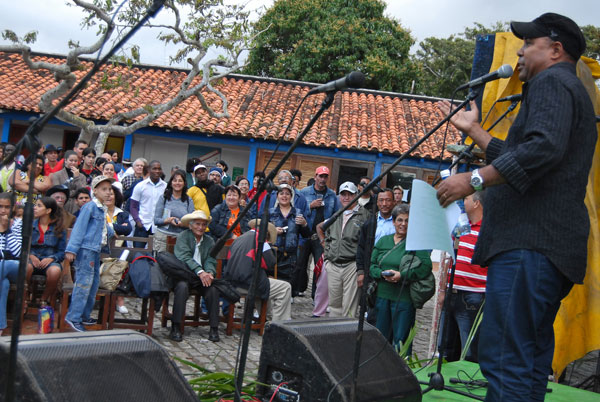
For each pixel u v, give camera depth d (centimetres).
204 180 973
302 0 2497
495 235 280
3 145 937
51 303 671
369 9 2544
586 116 269
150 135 1688
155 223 827
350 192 774
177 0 1012
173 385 268
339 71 2444
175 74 1917
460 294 559
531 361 273
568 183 268
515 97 323
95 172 1006
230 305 734
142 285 660
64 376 238
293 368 328
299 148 1647
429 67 3228
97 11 856
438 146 1653
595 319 538
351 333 352
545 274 267
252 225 769
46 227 682
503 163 259
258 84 1938
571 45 275
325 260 788
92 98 1709
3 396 231
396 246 614
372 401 323
